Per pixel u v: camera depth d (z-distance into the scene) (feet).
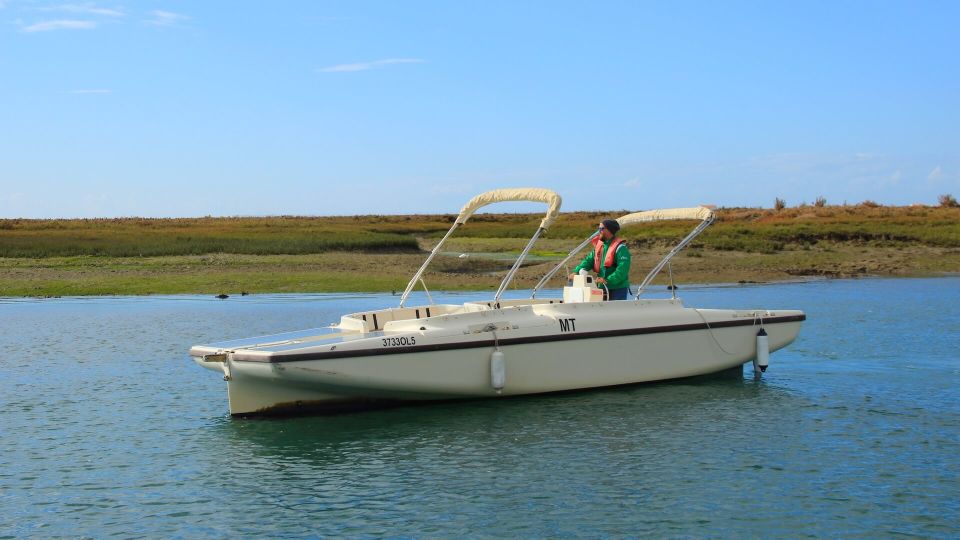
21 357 53.67
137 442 33.17
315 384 34.06
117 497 27.07
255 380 34.32
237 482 28.27
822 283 106.73
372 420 35.35
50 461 30.91
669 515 24.62
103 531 24.31
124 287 105.91
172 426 35.50
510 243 167.73
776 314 43.37
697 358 41.55
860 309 75.77
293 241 151.23
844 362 48.24
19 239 152.97
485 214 301.43
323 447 31.89
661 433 33.14
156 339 61.72
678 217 43.32
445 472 28.78
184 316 77.20
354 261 128.98
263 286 104.78
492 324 36.81
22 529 24.52
